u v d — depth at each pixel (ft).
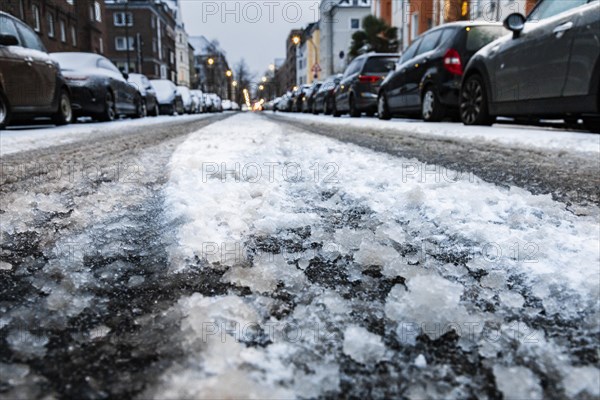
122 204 5.87
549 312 2.90
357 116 41.09
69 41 95.81
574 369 2.30
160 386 2.10
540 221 4.86
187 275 3.46
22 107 23.68
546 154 11.30
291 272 3.50
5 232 4.72
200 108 100.32
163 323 2.71
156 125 29.60
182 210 5.08
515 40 17.06
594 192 6.79
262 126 25.71
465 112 21.17
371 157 10.00
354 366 2.30
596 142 13.28
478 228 4.56
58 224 4.99
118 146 14.35
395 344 2.52
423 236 4.45
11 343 2.54
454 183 6.77
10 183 7.75
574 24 14.14
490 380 2.22
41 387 2.15
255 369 2.22
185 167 8.20
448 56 23.11
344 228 4.65
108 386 2.14
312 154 10.39
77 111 32.50
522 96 16.67
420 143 14.26
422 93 25.52
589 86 13.70
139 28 164.45
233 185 6.43
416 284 3.09
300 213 5.25
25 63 23.52
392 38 78.13
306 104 74.69
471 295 3.15
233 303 2.90
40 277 3.50
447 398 2.09
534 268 3.53
